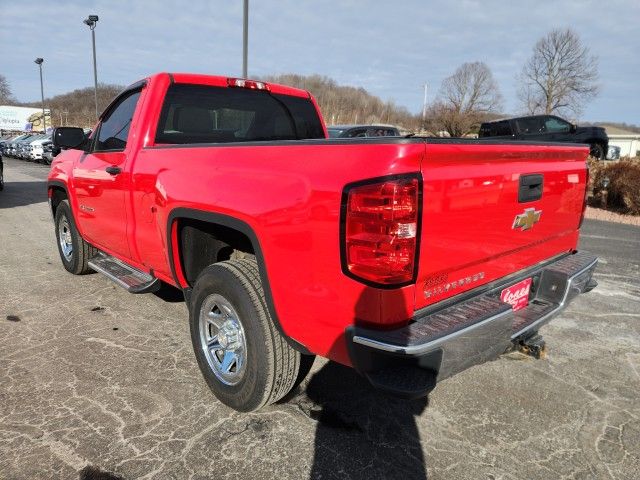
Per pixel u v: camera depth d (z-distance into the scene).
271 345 2.50
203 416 2.72
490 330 2.18
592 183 12.62
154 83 3.51
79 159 4.48
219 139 3.84
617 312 4.58
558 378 3.27
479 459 2.44
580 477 2.33
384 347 1.92
